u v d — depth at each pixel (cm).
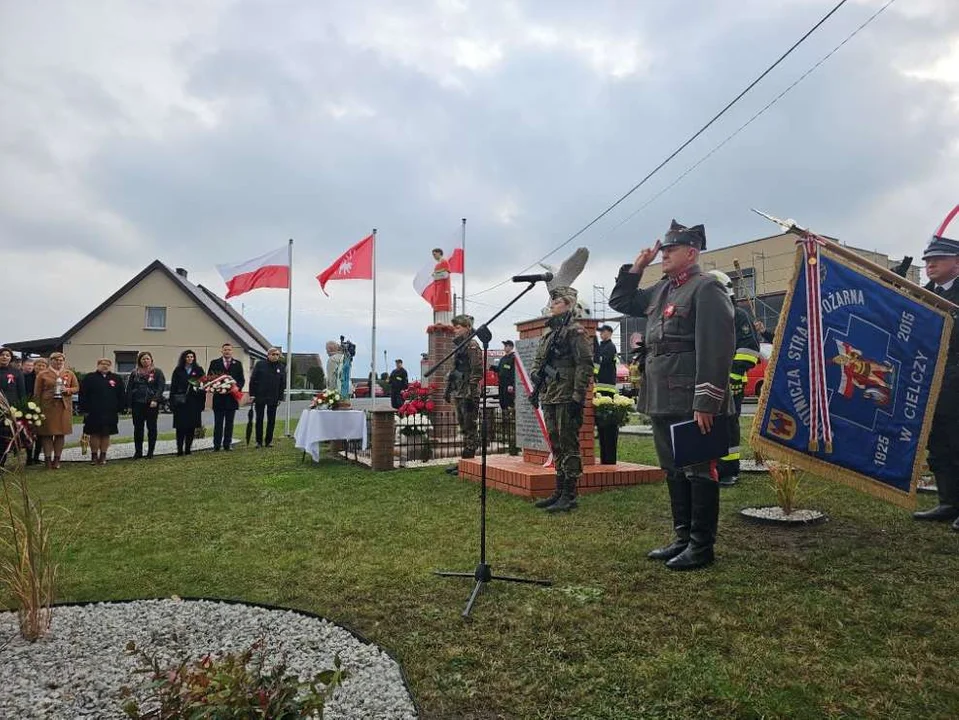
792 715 248
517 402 825
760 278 3244
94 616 354
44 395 1033
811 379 459
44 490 804
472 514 609
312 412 1010
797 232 472
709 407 414
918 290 474
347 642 316
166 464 1048
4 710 251
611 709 256
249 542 527
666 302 470
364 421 1036
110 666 289
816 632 320
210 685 180
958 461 529
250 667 251
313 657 298
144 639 321
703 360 421
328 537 534
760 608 351
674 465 457
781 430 453
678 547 451
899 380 466
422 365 1512
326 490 758
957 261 544
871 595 366
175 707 181
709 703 258
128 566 465
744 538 496
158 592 407
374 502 678
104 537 554
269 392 1295
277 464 1012
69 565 469
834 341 463
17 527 327
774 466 561
